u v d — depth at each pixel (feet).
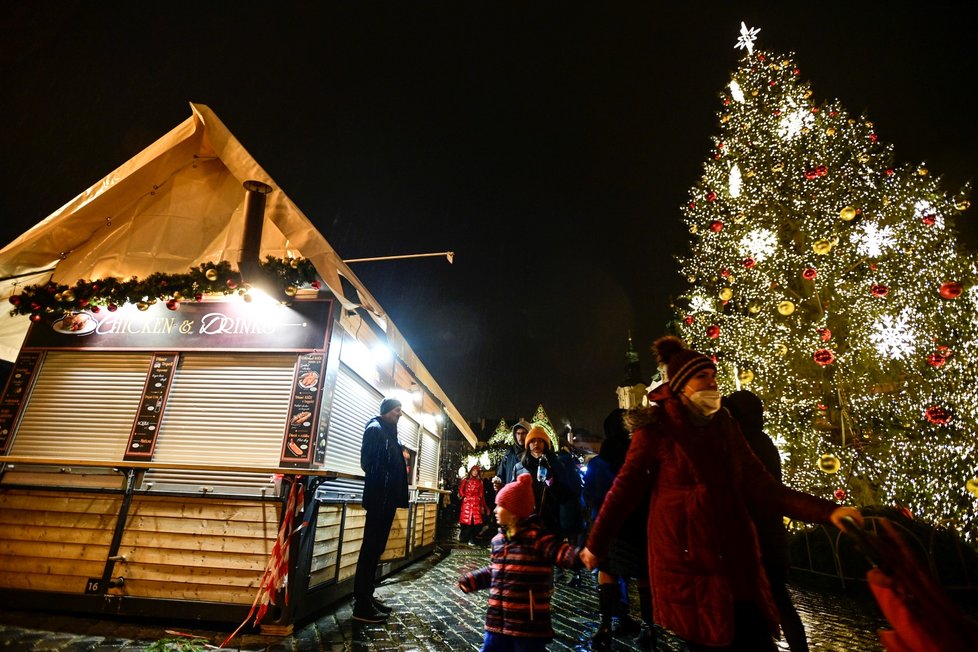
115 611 15.62
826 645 15.61
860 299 36.47
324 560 17.83
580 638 15.99
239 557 15.78
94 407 19.10
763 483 7.08
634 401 137.39
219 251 20.27
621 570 12.73
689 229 47.21
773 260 41.52
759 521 10.29
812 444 37.42
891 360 34.86
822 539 27.58
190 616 15.34
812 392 38.81
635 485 7.40
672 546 6.81
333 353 19.44
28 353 20.03
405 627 16.35
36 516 16.89
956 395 29.84
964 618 4.71
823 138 41.24
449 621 17.34
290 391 18.69
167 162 20.80
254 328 19.62
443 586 24.23
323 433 18.30
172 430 18.37
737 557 6.62
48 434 18.80
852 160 40.34
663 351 8.48
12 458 16.78
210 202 21.08
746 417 11.80
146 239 20.61
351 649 13.89
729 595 6.37
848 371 37.09
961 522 28.53
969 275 30.50
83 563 16.22
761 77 44.16
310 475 16.03
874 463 33.99
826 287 38.83
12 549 16.60
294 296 19.88
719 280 45.80
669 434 7.38
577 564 8.95
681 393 7.63
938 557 23.06
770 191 42.86
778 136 41.91
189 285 18.62
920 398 32.22
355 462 22.33
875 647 15.51
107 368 19.69
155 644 13.32
